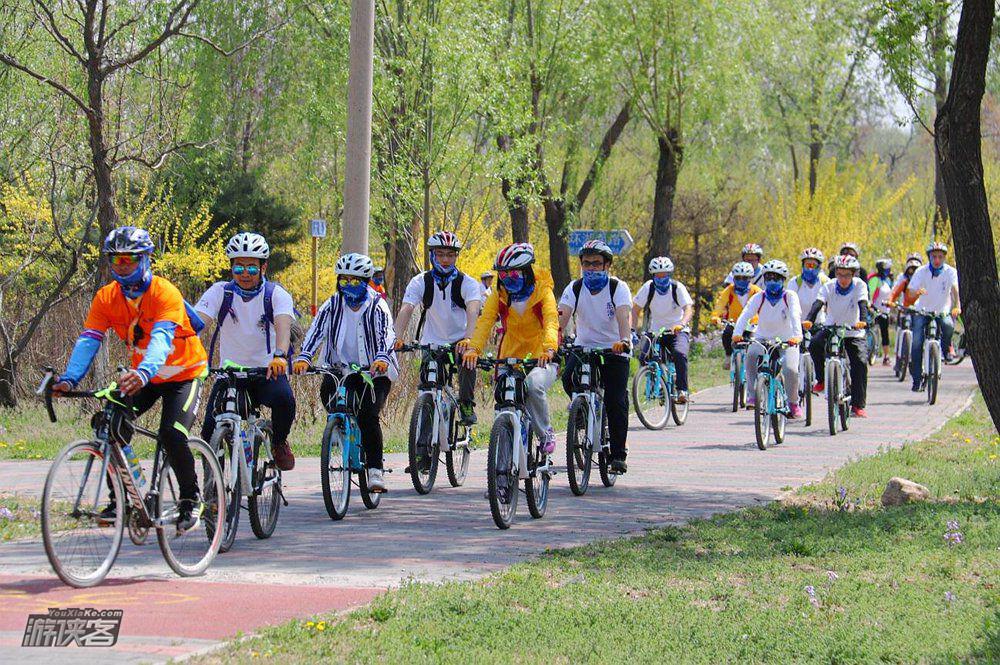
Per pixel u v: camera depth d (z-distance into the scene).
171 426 13.09
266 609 11.50
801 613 11.38
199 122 45.81
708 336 59.28
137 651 9.88
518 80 48.91
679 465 23.47
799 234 67.94
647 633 10.66
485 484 21.48
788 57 61.88
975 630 10.77
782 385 26.38
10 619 10.84
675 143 54.81
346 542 15.57
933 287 35.84
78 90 36.94
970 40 17.94
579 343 20.19
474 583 12.61
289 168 59.25
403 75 40.22
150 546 15.13
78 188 39.97
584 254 19.77
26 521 16.62
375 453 18.09
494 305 17.55
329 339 17.67
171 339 12.77
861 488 19.89
